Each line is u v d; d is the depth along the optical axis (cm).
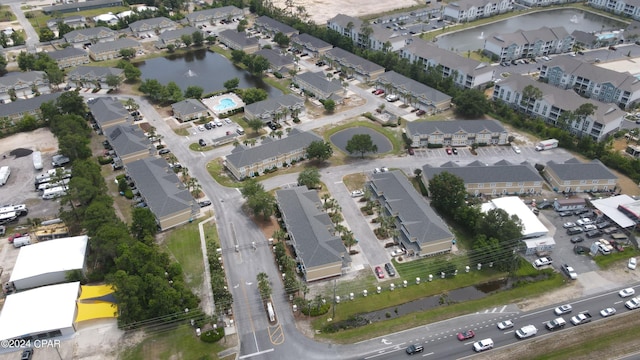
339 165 18088
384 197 15562
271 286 12612
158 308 11438
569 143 18975
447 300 12425
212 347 10950
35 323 11038
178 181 16225
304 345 11050
